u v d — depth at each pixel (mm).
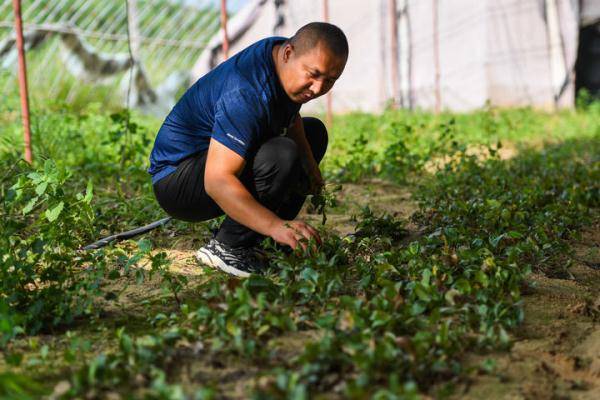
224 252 3301
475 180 5609
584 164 7078
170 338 2381
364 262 3209
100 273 2822
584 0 15164
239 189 2859
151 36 16391
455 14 15391
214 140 2887
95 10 15227
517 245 3400
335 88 16922
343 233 4195
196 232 4172
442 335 2314
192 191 3209
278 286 2838
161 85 16359
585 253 3811
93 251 3258
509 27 14812
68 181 5562
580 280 3357
